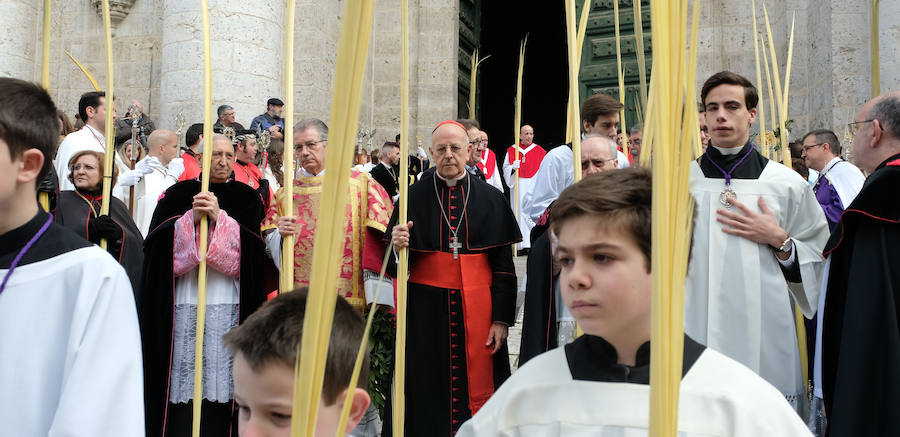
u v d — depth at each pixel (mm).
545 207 4312
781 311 3203
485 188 4262
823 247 3340
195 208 3936
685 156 732
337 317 1462
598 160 3531
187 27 9914
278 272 4578
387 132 12930
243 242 4113
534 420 1343
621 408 1279
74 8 12445
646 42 12234
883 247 2789
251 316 1450
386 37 13086
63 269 1857
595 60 12656
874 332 2744
